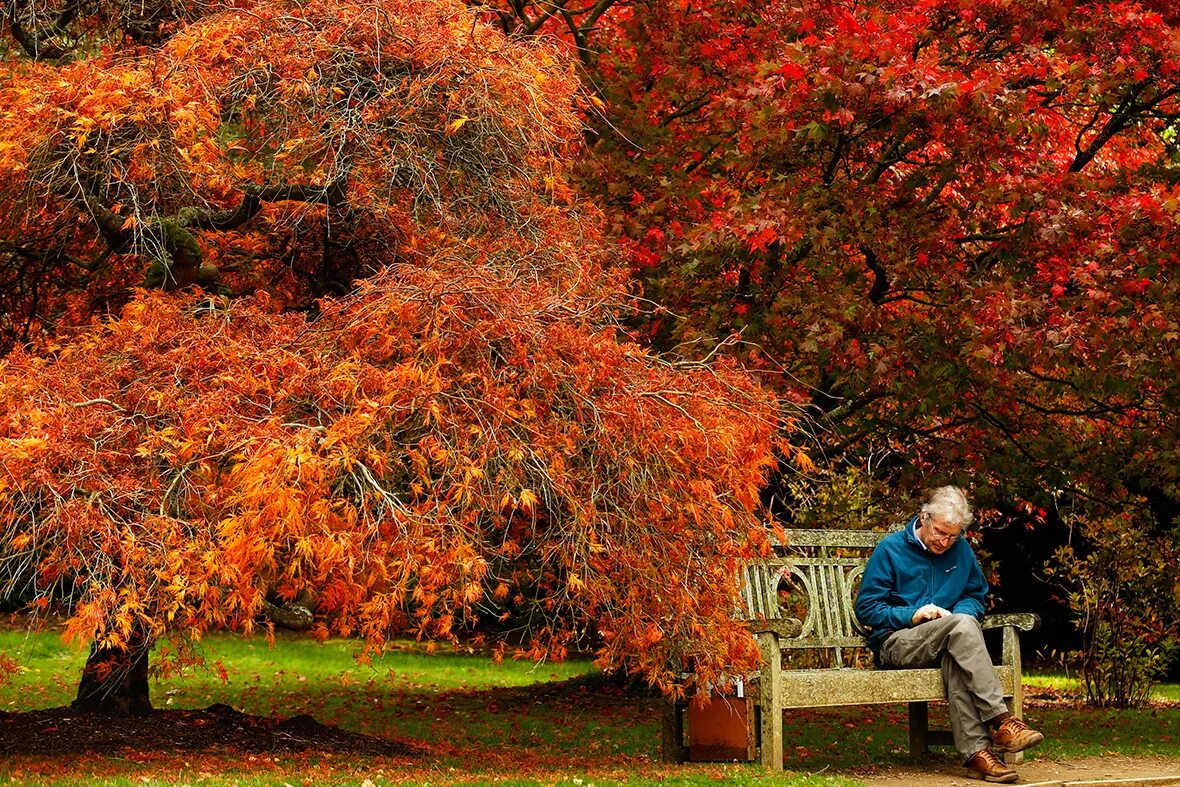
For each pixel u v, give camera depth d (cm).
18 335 957
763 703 692
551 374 631
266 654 1838
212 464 602
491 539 682
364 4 795
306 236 938
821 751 843
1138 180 946
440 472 639
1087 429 1134
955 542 779
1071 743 886
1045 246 910
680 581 633
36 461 571
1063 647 1988
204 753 725
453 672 1719
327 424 618
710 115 1117
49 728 761
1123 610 1288
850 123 927
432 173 798
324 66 795
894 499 1211
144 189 793
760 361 934
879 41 875
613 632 655
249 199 839
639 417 625
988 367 884
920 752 799
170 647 663
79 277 966
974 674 693
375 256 916
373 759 736
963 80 861
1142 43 935
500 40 829
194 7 891
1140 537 1262
